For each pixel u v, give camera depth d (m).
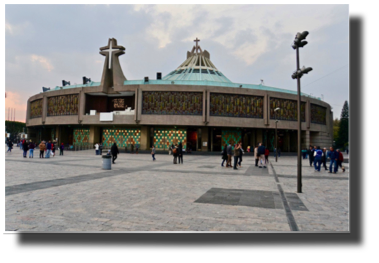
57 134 48.00
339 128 72.94
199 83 41.97
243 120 40.53
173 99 39.59
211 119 39.44
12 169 14.91
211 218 6.32
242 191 9.85
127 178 12.59
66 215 6.30
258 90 41.53
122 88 41.12
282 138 50.06
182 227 5.60
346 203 8.11
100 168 16.67
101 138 45.16
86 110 44.16
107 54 44.16
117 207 7.13
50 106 47.03
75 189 9.48
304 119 45.75
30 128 58.22
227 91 40.19
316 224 5.95
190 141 43.84
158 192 9.31
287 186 11.38
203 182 11.89
